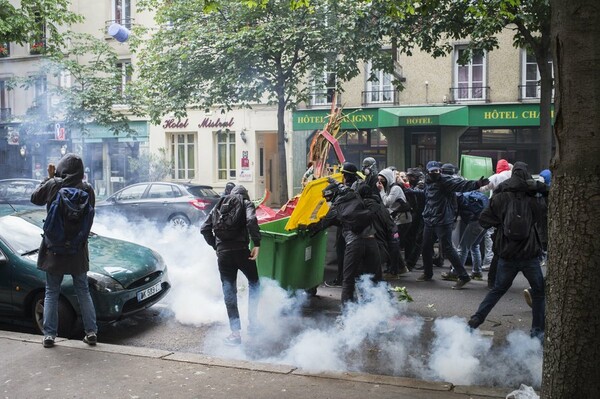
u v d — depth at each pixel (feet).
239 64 53.06
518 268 19.62
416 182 36.45
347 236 21.80
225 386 15.70
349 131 83.10
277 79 56.03
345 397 14.88
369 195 22.11
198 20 55.42
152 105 57.77
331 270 33.71
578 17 10.55
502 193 19.67
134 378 16.35
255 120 87.56
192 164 93.45
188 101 57.36
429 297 27.17
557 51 10.87
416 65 78.59
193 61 55.01
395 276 31.89
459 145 78.74
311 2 51.31
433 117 74.02
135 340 21.42
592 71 10.53
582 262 10.74
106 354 18.39
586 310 10.75
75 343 19.45
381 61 55.77
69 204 18.54
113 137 94.79
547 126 45.60
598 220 10.64
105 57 83.92
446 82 77.66
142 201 54.24
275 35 51.19
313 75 56.24
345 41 51.42
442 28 44.98
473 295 27.58
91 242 24.84
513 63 75.46
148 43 60.49
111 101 75.20
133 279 22.00
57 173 19.62
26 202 58.54
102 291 20.98
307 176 30.96
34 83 76.64
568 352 10.92
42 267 18.94
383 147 82.12
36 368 17.20
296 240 24.27
